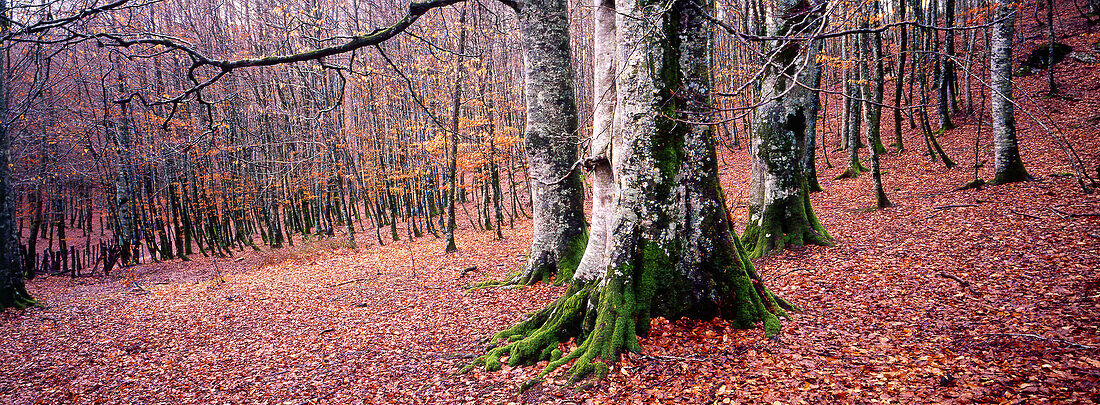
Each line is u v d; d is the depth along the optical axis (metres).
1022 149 14.93
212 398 6.52
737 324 5.56
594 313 5.81
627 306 5.56
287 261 19.70
